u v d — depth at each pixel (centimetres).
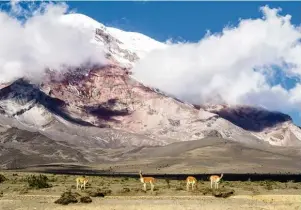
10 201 5203
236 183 8762
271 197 5647
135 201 5269
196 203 5109
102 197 5694
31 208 4712
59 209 4662
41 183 7181
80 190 6538
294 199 5484
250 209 4700
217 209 4703
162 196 5822
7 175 13200
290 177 17812
